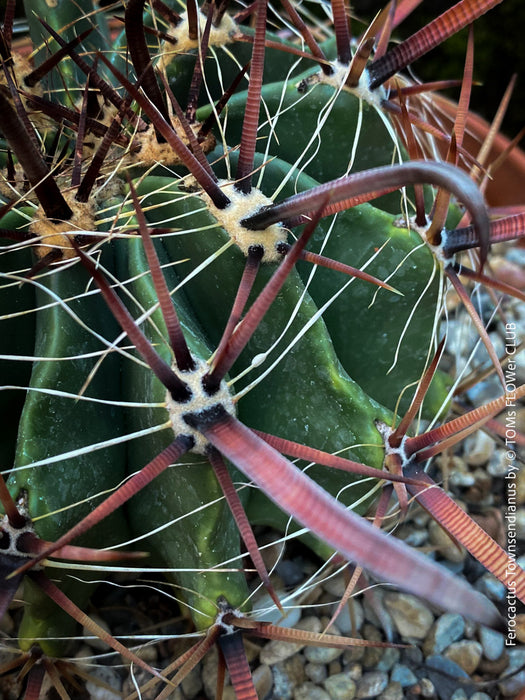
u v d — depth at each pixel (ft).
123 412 0.51
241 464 0.36
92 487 0.47
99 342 0.48
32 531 0.42
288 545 0.65
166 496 0.47
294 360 0.48
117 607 0.60
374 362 0.58
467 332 0.81
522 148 1.11
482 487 0.71
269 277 0.45
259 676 0.57
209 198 0.44
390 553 0.31
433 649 0.60
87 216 0.46
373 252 0.53
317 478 0.53
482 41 1.06
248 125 0.41
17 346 0.51
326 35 0.91
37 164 0.39
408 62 0.53
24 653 0.50
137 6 0.39
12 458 0.56
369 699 0.58
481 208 0.24
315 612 0.62
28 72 0.57
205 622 0.46
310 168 0.60
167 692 0.45
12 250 0.47
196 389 0.39
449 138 0.57
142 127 0.51
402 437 0.48
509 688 0.58
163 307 0.36
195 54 0.57
